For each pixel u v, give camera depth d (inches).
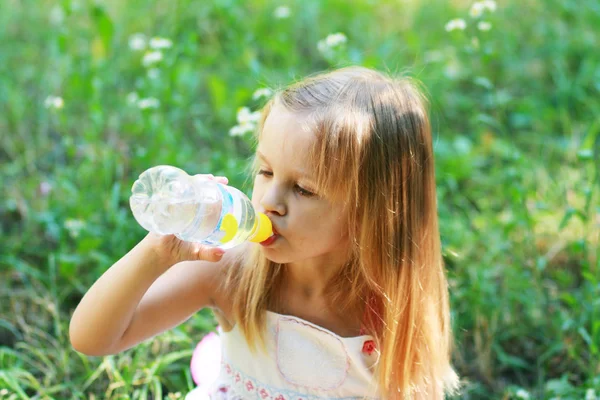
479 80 125.7
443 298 82.9
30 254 124.5
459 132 161.8
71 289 115.5
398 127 73.7
